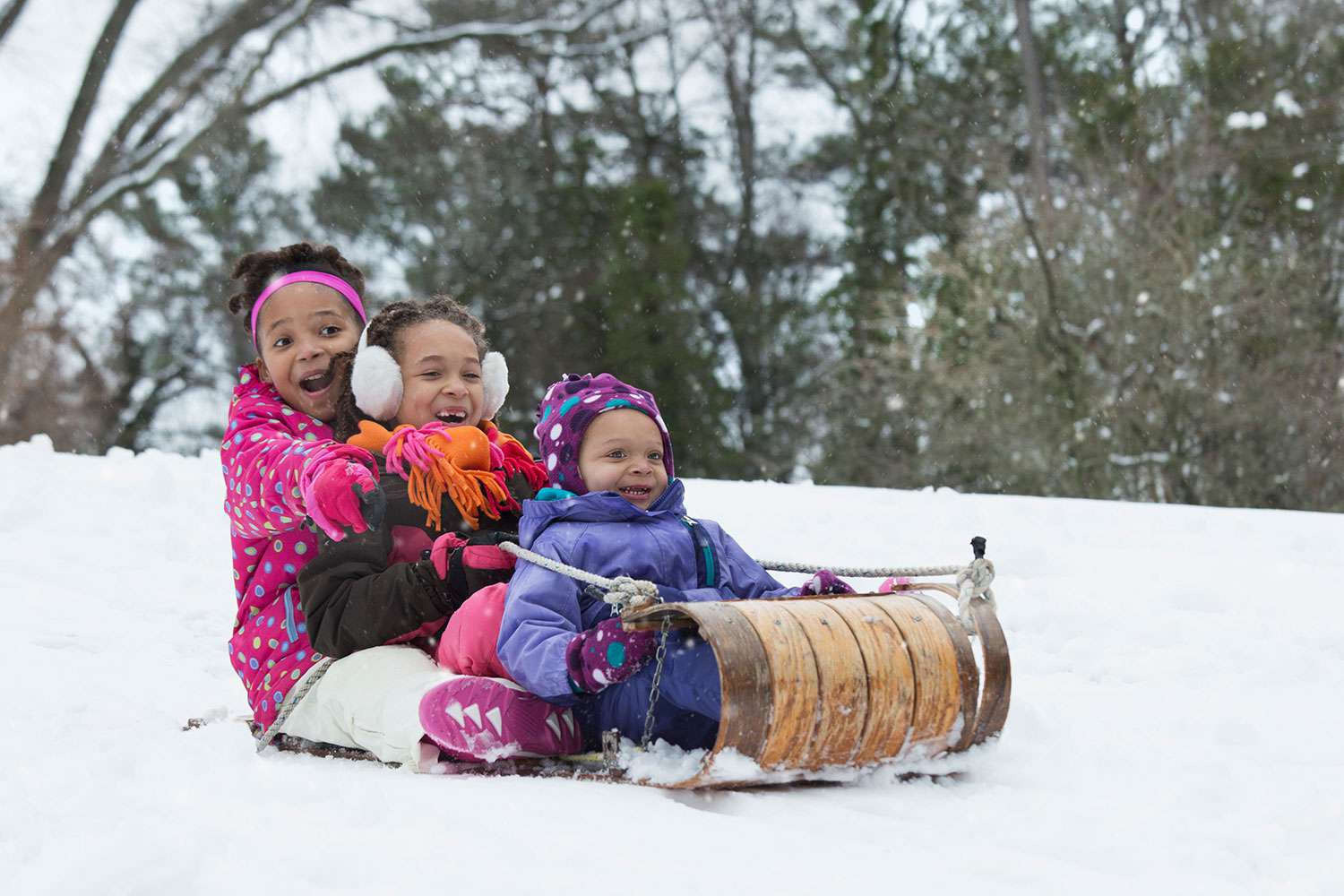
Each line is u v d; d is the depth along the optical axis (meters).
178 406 28.27
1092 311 19.06
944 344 21.12
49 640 5.45
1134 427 18.38
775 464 26.84
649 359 26.17
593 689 3.32
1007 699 3.41
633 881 2.53
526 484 4.15
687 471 26.28
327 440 4.22
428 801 3.05
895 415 23.44
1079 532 8.38
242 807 3.01
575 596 3.51
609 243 27.09
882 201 26.72
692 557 3.73
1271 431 18.06
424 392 4.13
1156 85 20.72
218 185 27.73
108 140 26.06
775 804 3.11
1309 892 2.61
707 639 3.09
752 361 28.23
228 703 4.66
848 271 26.98
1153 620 5.74
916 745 3.32
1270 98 20.58
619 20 28.95
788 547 7.87
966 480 21.31
